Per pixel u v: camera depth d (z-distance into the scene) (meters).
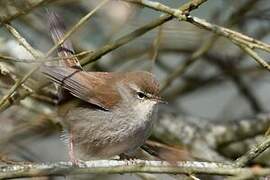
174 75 14.11
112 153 11.34
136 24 13.37
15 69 12.55
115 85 11.20
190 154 12.02
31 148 14.40
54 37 11.22
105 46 10.73
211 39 13.91
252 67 15.34
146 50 14.91
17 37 10.50
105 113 11.07
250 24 15.24
